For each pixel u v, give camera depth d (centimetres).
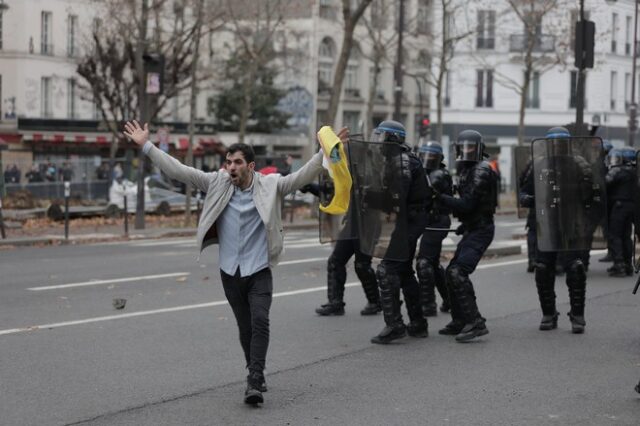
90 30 4734
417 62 6144
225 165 781
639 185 953
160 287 1458
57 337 1042
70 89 5375
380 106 6825
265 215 761
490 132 6009
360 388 827
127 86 4059
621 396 805
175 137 5538
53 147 5125
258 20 4269
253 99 5891
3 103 5112
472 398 794
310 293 1397
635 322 1170
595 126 1727
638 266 934
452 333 1080
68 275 1616
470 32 4409
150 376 865
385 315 1025
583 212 1074
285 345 1014
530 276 1619
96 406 762
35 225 2930
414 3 5822
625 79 5959
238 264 773
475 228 1039
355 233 1173
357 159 1018
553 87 5919
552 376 877
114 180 3419
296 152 6278
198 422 720
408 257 1023
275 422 720
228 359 937
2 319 1160
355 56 6675
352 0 6450
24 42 5103
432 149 1094
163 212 3378
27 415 734
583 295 1093
